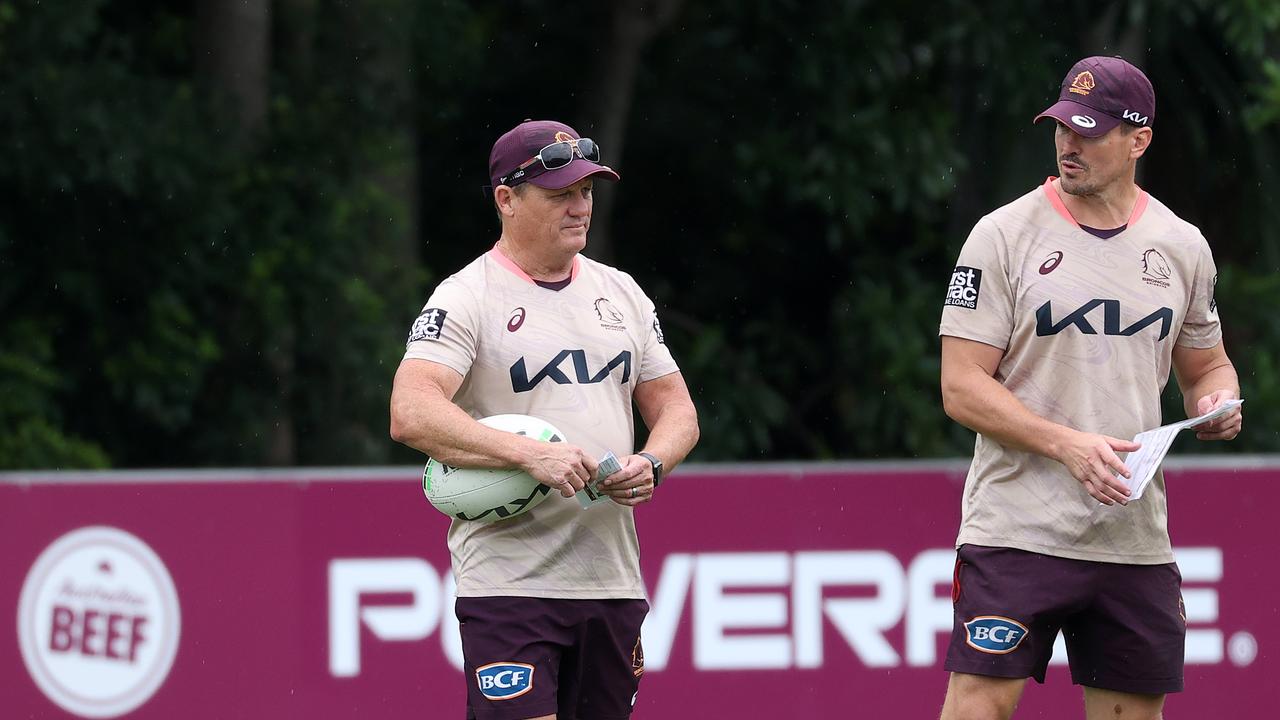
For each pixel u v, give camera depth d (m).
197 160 36.81
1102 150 14.45
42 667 21.05
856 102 42.88
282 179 37.94
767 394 44.28
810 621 21.61
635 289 15.02
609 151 43.25
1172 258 15.02
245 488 21.23
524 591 14.33
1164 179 46.12
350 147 38.94
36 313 37.97
